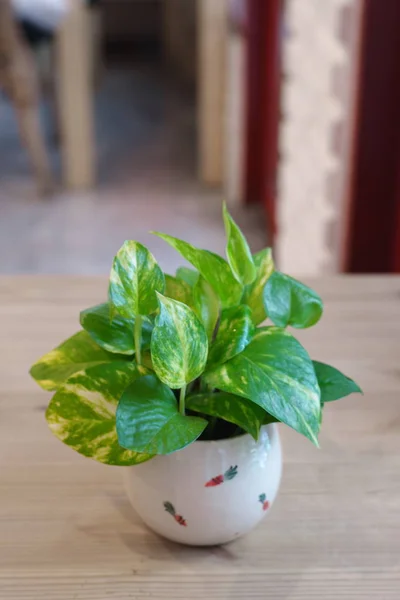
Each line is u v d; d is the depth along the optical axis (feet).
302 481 2.31
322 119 5.84
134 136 12.57
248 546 2.09
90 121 10.11
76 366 2.07
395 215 5.30
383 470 2.35
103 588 1.98
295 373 1.86
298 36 6.54
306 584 1.99
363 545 2.10
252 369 1.85
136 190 10.27
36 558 2.06
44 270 7.94
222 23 9.80
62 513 2.20
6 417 2.57
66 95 9.95
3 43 9.23
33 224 9.13
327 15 5.51
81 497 2.26
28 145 9.84
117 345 1.96
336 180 5.57
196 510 1.98
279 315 2.03
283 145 7.45
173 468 1.95
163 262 7.96
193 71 16.34
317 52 5.88
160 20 19.30
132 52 19.40
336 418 2.56
